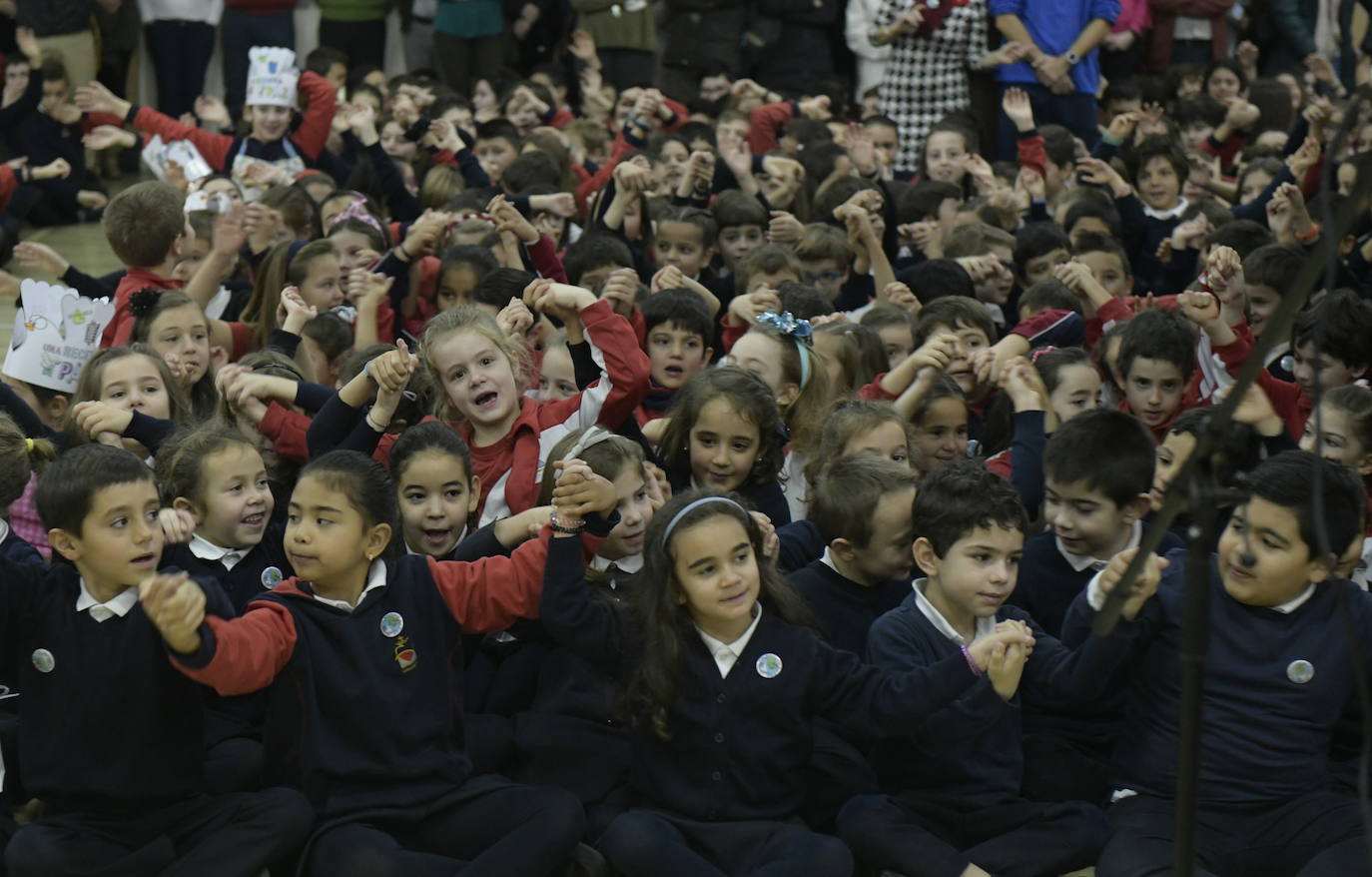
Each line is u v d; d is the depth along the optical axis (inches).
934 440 155.7
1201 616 84.8
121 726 111.4
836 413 142.2
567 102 420.5
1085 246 221.6
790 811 117.1
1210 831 115.9
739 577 113.5
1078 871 118.0
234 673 107.3
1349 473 118.2
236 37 393.1
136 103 412.8
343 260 212.4
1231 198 303.6
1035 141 290.4
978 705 112.1
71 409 145.9
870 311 187.0
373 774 113.7
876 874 116.4
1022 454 142.0
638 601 117.4
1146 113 370.9
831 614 129.6
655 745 117.2
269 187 254.8
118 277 218.5
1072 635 118.3
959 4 353.7
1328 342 161.0
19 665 113.8
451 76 410.0
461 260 200.8
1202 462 84.6
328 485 114.6
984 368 160.6
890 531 127.0
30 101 337.4
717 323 208.4
